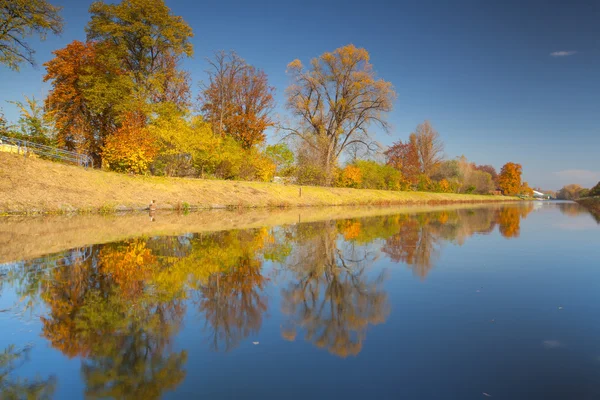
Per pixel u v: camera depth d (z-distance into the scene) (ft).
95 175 73.61
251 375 11.14
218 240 36.99
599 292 20.13
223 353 12.61
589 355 12.51
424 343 13.51
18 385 10.52
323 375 11.14
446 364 11.85
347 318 16.11
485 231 50.14
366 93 131.95
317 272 24.80
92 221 49.96
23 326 14.74
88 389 10.38
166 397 9.92
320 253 31.76
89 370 11.46
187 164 99.14
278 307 17.51
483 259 29.81
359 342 13.55
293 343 13.48
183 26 92.53
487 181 279.49
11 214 53.57
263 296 19.17
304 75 131.95
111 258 27.09
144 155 81.92
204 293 19.40
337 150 140.87
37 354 12.42
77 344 13.23
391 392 10.18
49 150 81.30
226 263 26.68
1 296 18.35
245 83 127.75
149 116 88.38
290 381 10.77
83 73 88.89
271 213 76.33
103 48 86.69
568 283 22.22
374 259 29.60
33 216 53.57
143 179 81.35
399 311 17.11
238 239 37.99
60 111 88.84
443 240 40.73
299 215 73.26
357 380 10.85
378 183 164.55
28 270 23.26
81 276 22.09
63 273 22.66
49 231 39.75
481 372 11.34
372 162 163.73
